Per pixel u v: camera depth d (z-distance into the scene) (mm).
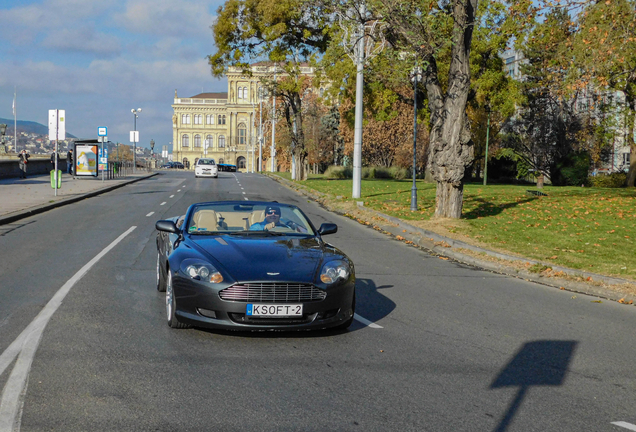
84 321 6617
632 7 15602
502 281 10422
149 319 6824
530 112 49500
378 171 61031
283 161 90375
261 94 45625
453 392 4770
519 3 16688
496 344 6312
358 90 25953
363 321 7133
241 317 5984
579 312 8180
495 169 52344
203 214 7695
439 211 18281
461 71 17109
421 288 9453
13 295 7816
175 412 4164
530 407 4500
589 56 16453
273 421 4059
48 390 4516
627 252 12898
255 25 39719
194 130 140500
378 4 15375
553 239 14680
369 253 13086
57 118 24812
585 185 43219
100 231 15102
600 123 43750
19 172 39156
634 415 4422
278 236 7273
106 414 4094
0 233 14312
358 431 3938
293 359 5512
